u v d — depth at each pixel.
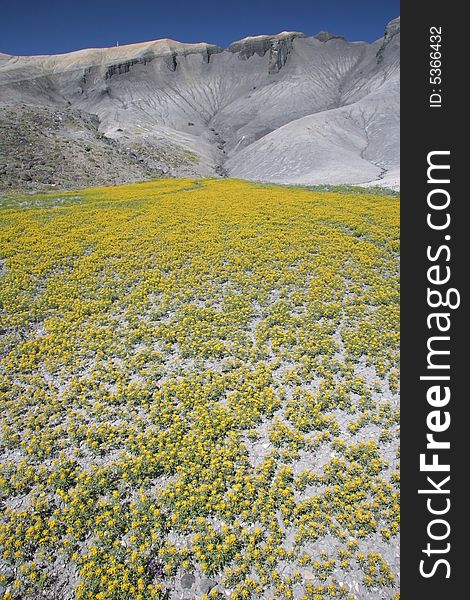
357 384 14.55
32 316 19.92
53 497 11.16
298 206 39.00
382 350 16.59
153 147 160.25
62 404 14.27
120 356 16.91
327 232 30.53
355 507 10.62
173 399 14.39
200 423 13.05
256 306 20.58
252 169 150.25
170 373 15.70
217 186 58.06
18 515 10.41
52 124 113.69
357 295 21.31
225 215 35.78
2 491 11.16
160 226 32.88
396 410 13.67
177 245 28.20
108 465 12.00
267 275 23.27
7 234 31.14
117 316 20.03
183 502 10.63
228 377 15.21
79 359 16.73
